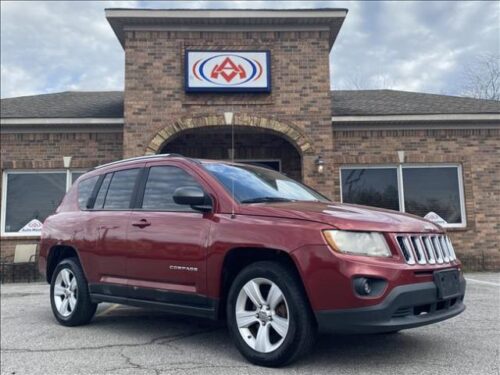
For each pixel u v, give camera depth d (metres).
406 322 3.64
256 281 4.09
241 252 4.21
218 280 4.24
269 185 5.00
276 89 11.77
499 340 4.75
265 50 11.77
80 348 4.77
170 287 4.60
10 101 14.42
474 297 7.39
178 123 11.59
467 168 12.59
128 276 5.01
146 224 4.89
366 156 12.55
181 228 4.58
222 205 4.42
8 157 12.33
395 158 12.53
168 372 3.92
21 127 12.31
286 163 13.05
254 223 4.12
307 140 11.67
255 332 4.13
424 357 4.18
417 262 3.86
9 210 12.28
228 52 11.73
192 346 4.73
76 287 5.73
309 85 11.80
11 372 4.07
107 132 12.43
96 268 5.38
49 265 6.19
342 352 4.36
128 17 11.48
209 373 3.85
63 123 12.18
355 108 13.27
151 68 11.70
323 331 3.72
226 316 4.39
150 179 5.18
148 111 11.60
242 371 3.88
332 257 3.68
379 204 12.53
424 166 12.66
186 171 4.88
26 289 9.86
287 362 3.87
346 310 3.62
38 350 4.73
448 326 5.36
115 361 4.28
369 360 4.11
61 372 4.03
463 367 3.90
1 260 11.97
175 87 11.69
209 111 11.65
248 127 11.76
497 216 12.47
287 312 3.85
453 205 12.58
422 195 12.59
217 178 4.66
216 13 11.57
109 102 14.16
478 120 12.51
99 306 7.06
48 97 15.06
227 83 11.65
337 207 4.39
